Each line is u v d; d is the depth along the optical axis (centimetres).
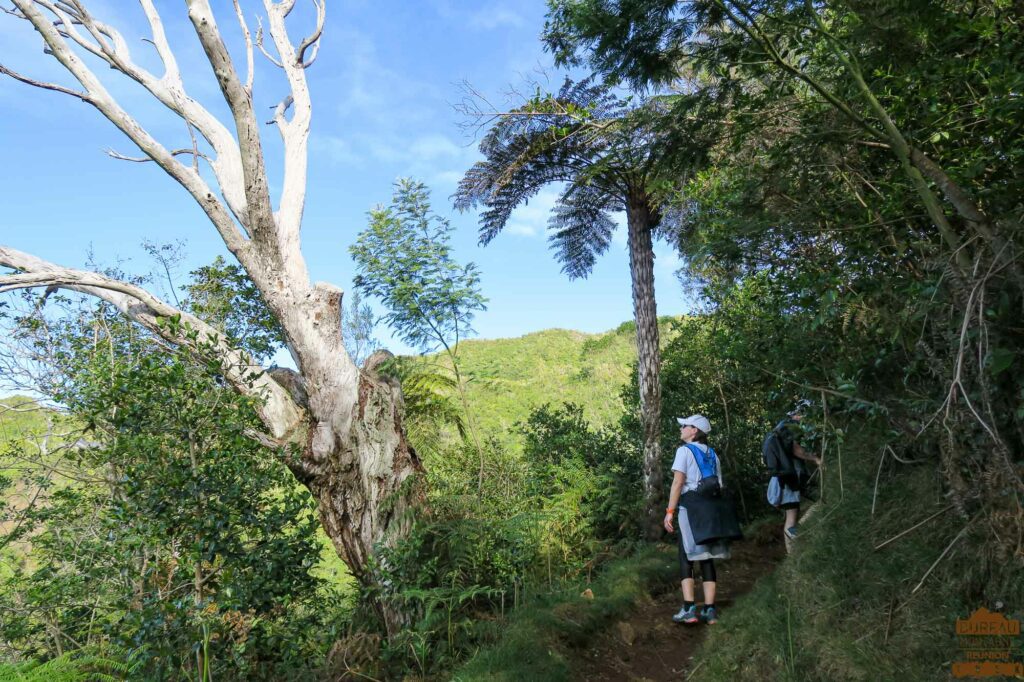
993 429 258
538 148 813
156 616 420
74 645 546
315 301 633
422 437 739
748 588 600
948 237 288
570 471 767
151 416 487
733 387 838
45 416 700
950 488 325
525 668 427
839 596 370
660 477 812
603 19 421
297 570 536
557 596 562
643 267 857
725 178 538
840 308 361
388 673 490
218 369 547
